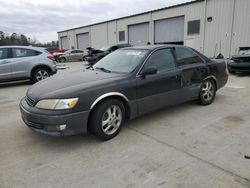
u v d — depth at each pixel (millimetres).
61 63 20922
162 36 21938
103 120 3195
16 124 4016
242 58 9133
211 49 17656
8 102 5723
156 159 2715
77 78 3504
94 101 3023
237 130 3525
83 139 3328
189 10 18766
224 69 5219
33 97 3094
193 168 2504
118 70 3783
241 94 5961
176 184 2236
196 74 4488
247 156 2715
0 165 2662
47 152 2965
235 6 15680
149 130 3609
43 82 3629
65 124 2852
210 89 4930
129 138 3326
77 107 2900
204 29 17875
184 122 3926
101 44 30375
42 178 2398
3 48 7629
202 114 4328
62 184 2291
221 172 2418
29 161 2748
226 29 16453
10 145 3180
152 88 3707
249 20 15078
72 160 2750
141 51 3998
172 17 20453
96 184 2277
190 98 4504
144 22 23328
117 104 3303
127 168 2543
